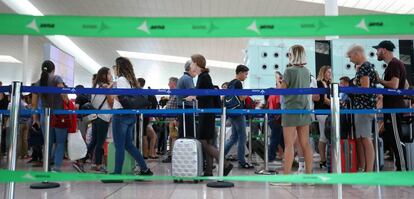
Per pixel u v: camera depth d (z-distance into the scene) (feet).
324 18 5.22
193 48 42.45
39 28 5.19
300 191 9.07
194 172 10.11
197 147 10.28
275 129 16.10
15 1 29.48
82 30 5.23
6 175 5.43
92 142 14.58
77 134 11.48
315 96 13.12
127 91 8.75
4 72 57.00
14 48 43.39
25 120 19.44
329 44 20.08
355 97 10.01
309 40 20.15
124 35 5.23
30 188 9.56
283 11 26.37
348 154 10.58
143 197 8.34
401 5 22.99
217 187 9.65
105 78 12.39
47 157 8.92
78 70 59.31
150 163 17.81
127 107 10.53
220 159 9.53
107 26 5.23
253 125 18.53
